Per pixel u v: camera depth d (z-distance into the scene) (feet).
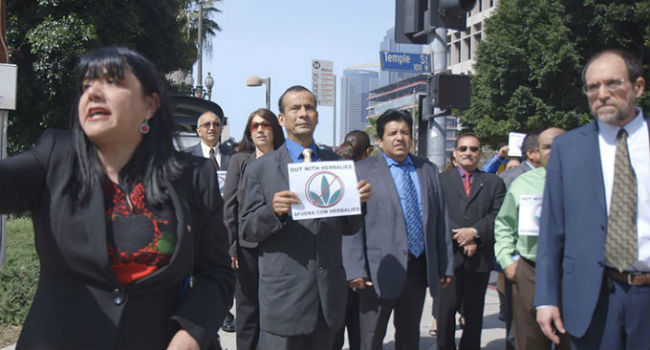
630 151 8.66
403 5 21.63
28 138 50.65
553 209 9.34
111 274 6.01
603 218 8.66
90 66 6.34
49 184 6.13
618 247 8.52
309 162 11.33
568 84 84.64
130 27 52.49
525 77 87.51
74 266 6.01
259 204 11.74
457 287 16.47
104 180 6.33
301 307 11.07
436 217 14.26
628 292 8.52
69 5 48.65
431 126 21.77
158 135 6.72
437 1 20.25
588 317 8.63
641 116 8.83
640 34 80.38
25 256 23.00
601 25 80.28
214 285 6.82
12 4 47.80
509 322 15.16
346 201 11.28
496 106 91.25
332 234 11.38
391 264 13.29
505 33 88.99
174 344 6.17
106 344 5.96
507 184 18.20
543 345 12.64
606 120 8.64
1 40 16.90
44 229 6.05
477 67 96.48
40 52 47.37
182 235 6.33
